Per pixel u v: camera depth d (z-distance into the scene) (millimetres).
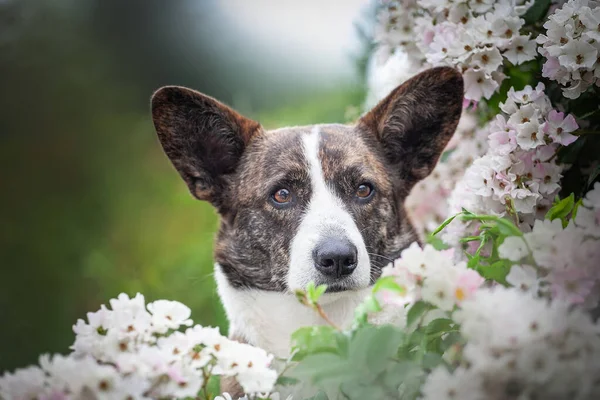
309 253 5727
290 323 6102
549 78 6008
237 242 6387
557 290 4051
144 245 12508
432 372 3992
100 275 11727
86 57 19828
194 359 4227
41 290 12180
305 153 6211
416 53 6926
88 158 16609
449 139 6523
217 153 6699
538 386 3738
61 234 13492
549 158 5496
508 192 5449
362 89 9820
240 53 18516
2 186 15680
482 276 4535
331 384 4418
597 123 6031
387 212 6328
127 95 19812
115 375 3900
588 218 4219
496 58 6012
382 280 4090
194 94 6574
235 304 6359
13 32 18781
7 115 18031
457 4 6262
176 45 20266
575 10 5434
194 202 11656
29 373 3920
